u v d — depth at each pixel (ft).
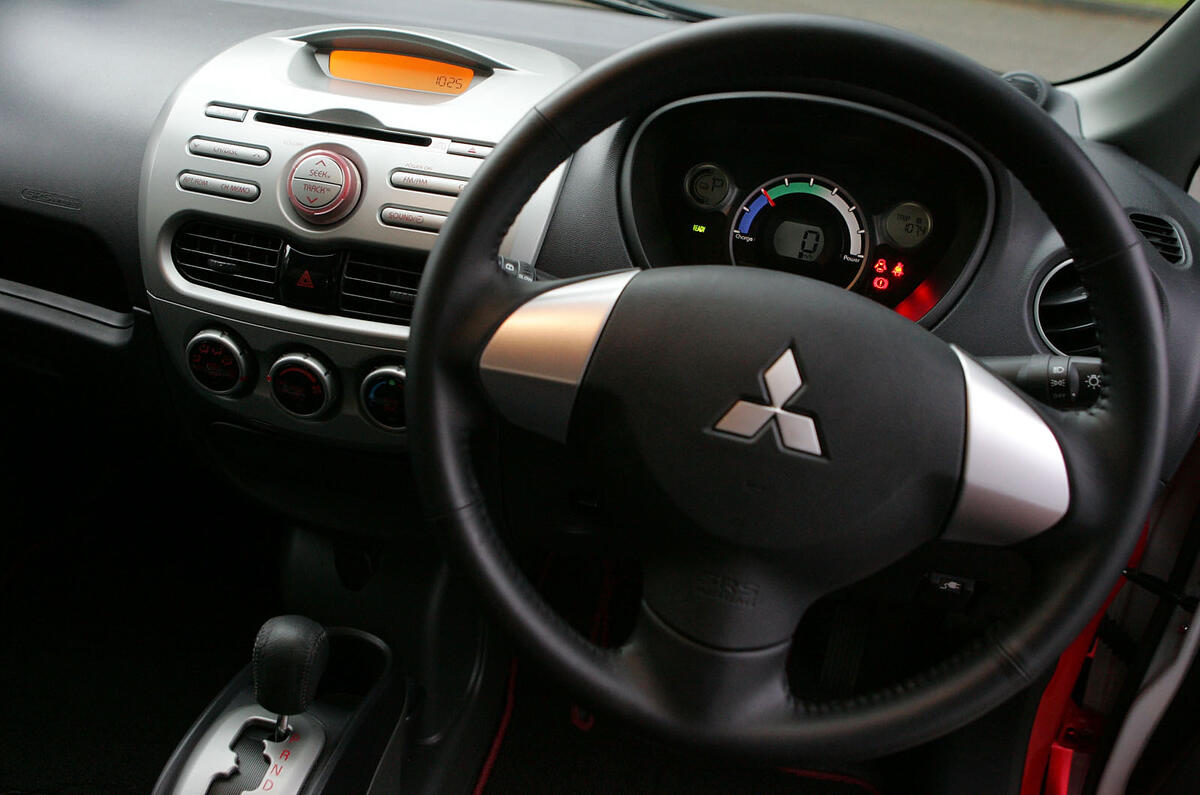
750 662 2.20
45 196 3.31
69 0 3.74
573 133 2.07
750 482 2.10
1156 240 2.85
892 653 3.83
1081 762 3.88
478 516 2.29
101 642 4.88
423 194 2.92
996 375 2.19
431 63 3.20
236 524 5.62
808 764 2.21
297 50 3.24
